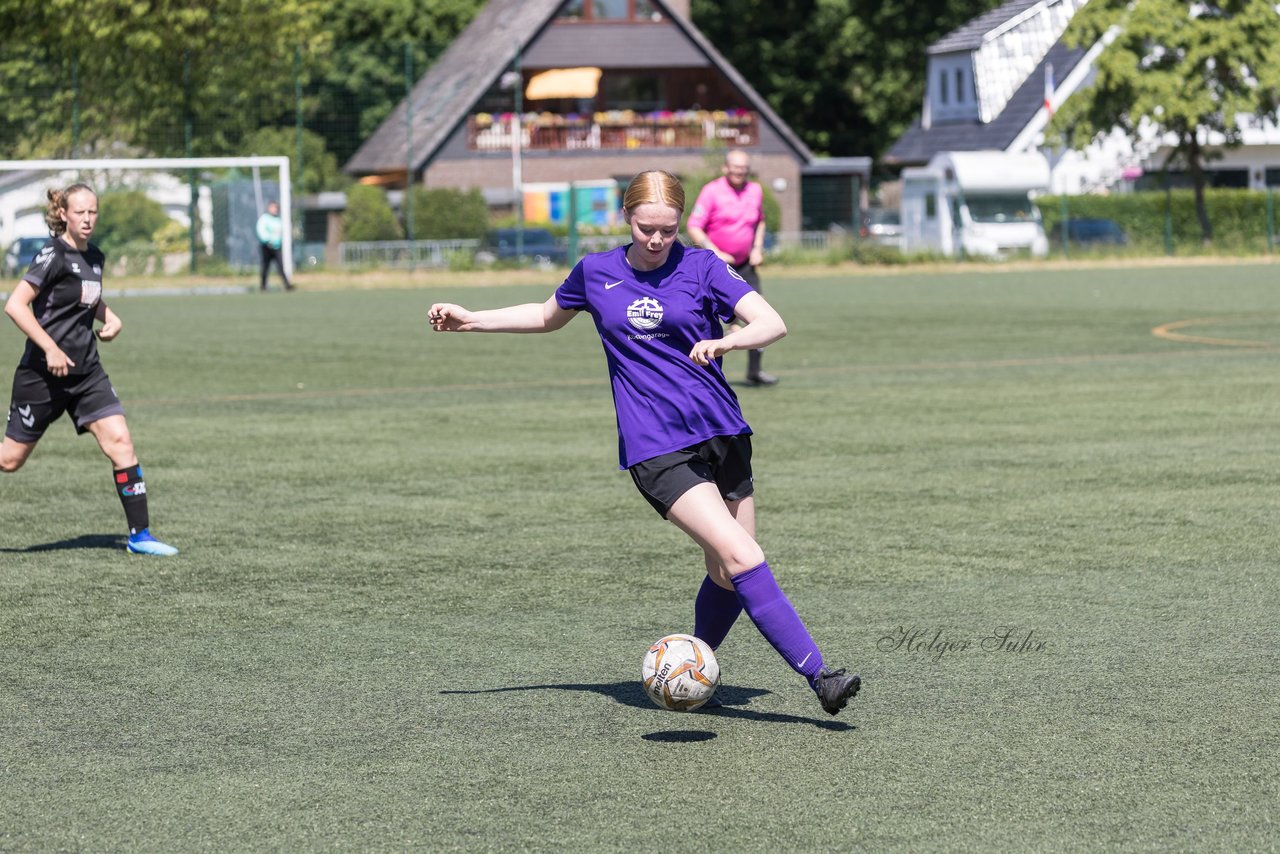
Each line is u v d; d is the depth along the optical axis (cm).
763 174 15175
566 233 12344
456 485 2691
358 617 1795
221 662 1611
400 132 14938
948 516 2350
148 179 10962
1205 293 8138
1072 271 11138
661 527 2309
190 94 11144
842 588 1900
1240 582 1914
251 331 6400
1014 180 13112
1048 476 2697
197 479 2778
